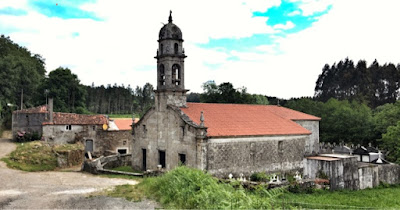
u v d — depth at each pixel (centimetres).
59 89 8825
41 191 2667
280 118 5034
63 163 4847
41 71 11162
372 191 4344
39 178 3394
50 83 8819
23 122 5950
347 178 4359
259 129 4338
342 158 4384
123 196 2466
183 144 3956
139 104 16900
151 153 4525
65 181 3238
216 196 2144
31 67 9169
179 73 4341
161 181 2634
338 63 16500
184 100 4356
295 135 4675
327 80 16275
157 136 4419
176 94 4300
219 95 8431
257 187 2969
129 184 2983
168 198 2291
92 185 2994
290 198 3316
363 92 14175
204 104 4631
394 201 3672
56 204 2227
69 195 2503
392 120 7312
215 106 4681
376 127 7538
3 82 7644
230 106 4878
